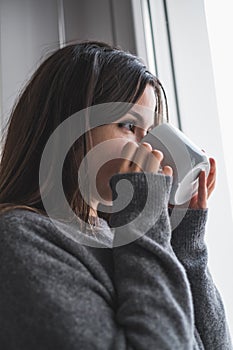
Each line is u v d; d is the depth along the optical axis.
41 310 0.60
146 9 1.29
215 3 1.17
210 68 1.16
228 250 1.07
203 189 0.83
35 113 0.82
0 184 0.82
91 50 0.84
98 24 1.42
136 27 1.28
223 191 1.10
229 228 1.08
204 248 0.83
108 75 0.80
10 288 0.63
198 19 1.20
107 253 0.73
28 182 0.80
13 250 0.66
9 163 0.82
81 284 0.64
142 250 0.67
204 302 0.80
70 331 0.59
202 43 1.19
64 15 1.50
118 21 1.33
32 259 0.64
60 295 0.61
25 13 1.51
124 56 0.84
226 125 1.11
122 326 0.62
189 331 0.62
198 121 1.17
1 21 1.50
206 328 0.79
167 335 0.59
